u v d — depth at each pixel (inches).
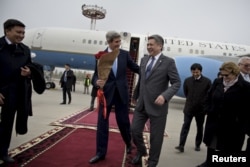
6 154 140.5
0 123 137.8
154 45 133.9
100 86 145.8
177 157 179.5
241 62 167.9
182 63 461.1
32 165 136.9
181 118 375.2
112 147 185.8
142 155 150.0
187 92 194.9
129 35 454.0
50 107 370.3
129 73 383.6
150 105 133.6
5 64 133.5
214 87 142.0
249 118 129.0
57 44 614.2
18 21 132.2
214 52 605.9
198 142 199.9
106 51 151.6
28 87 141.9
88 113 336.2
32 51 626.2
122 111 158.1
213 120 138.9
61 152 162.9
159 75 133.0
